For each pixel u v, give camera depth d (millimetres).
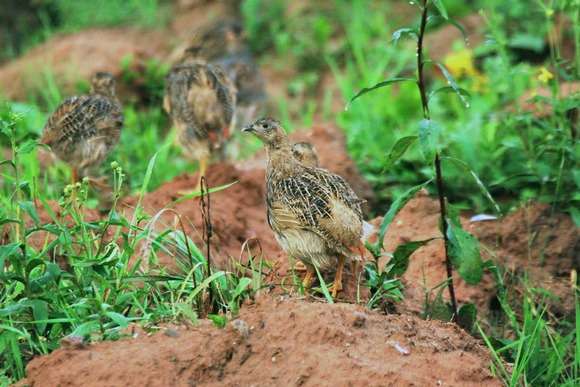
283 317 8391
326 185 10039
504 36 19500
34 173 13367
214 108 13938
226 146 14875
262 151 16156
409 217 12516
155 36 22359
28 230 9305
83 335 8359
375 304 9781
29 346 8859
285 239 9984
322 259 9797
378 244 9766
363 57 20922
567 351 10195
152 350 8148
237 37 18453
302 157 11906
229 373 8078
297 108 19875
